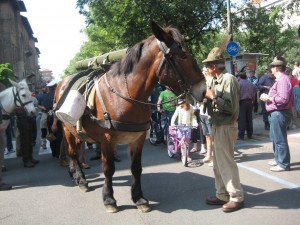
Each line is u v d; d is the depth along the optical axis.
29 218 4.91
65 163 8.34
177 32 4.14
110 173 4.77
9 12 39.97
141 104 4.39
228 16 15.38
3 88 9.14
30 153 8.59
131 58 4.39
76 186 6.38
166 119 9.84
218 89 4.46
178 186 5.88
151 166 7.49
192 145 9.32
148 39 4.42
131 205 5.07
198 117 7.49
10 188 6.49
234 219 4.34
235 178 4.58
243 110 9.97
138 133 4.54
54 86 9.05
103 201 4.92
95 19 20.91
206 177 6.31
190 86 4.08
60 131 8.96
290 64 27.73
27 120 8.44
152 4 16.28
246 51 21.66
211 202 4.88
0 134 6.58
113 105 4.39
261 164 6.95
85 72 5.71
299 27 4.69
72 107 4.58
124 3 17.25
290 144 8.73
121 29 18.70
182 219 4.45
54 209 5.20
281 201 4.82
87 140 5.30
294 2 13.20
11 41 40.41
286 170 6.32
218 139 4.58
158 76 4.25
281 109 6.17
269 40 21.25
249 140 9.88
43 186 6.55
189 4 16.31
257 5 19.81
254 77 16.20
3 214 5.14
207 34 19.64
